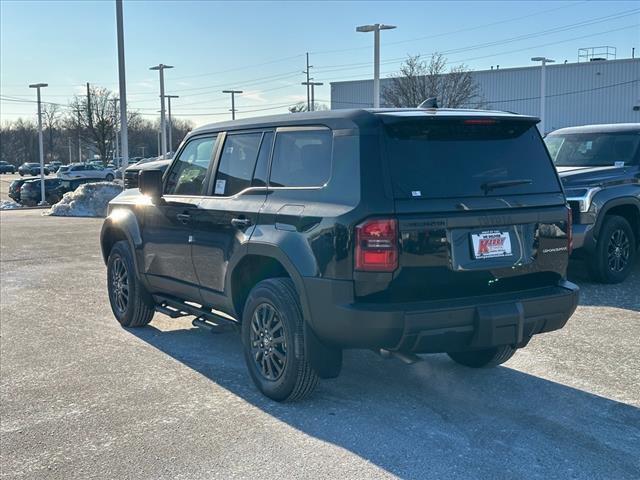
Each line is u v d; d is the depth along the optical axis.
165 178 6.49
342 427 4.52
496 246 4.52
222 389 5.30
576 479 3.79
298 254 4.56
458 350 4.49
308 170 4.77
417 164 4.40
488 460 4.02
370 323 4.19
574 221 8.53
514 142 4.82
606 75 53.00
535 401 4.95
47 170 83.25
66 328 7.35
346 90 61.44
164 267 6.38
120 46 23.70
